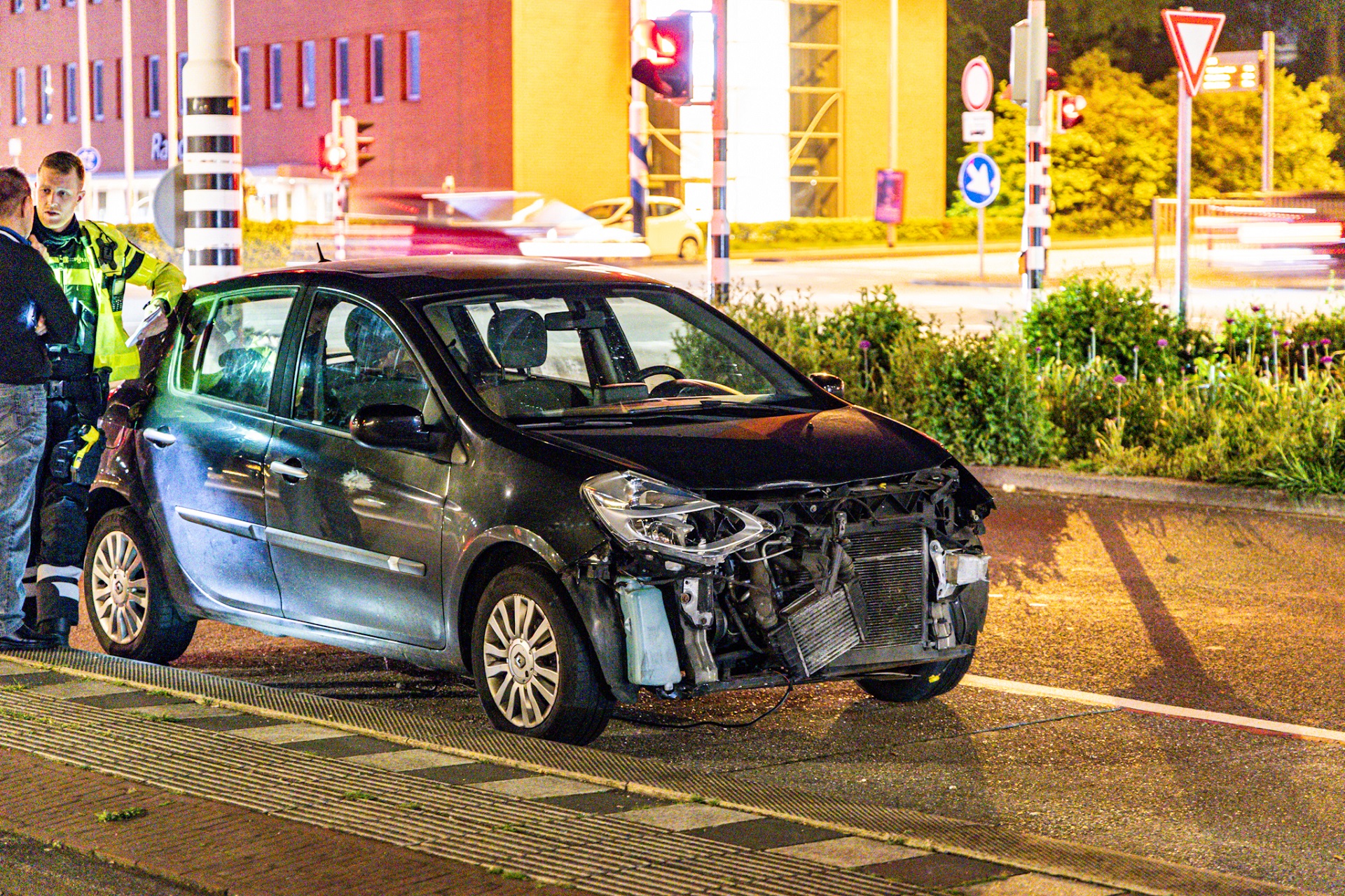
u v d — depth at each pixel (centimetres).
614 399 1016
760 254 6519
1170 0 9456
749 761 925
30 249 1051
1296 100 8250
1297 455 1711
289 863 677
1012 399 1922
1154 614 1272
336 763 812
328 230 5669
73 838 712
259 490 1051
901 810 784
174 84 7725
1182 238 2364
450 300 1023
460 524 937
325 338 1052
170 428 1116
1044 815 828
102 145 9088
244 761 815
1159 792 862
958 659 1019
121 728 877
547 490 905
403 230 5488
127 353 1132
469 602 955
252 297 1102
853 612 929
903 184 6756
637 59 2427
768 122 7769
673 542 877
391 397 1010
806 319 2248
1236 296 4184
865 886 646
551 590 903
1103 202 8131
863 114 7975
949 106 9388
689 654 884
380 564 983
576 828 716
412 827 716
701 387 1060
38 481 1116
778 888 644
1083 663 1138
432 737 875
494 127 7125
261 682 1108
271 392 1069
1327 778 885
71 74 9256
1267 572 1412
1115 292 2270
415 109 7425
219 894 655
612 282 1088
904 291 4622
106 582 1159
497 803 751
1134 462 1827
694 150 7519
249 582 1067
